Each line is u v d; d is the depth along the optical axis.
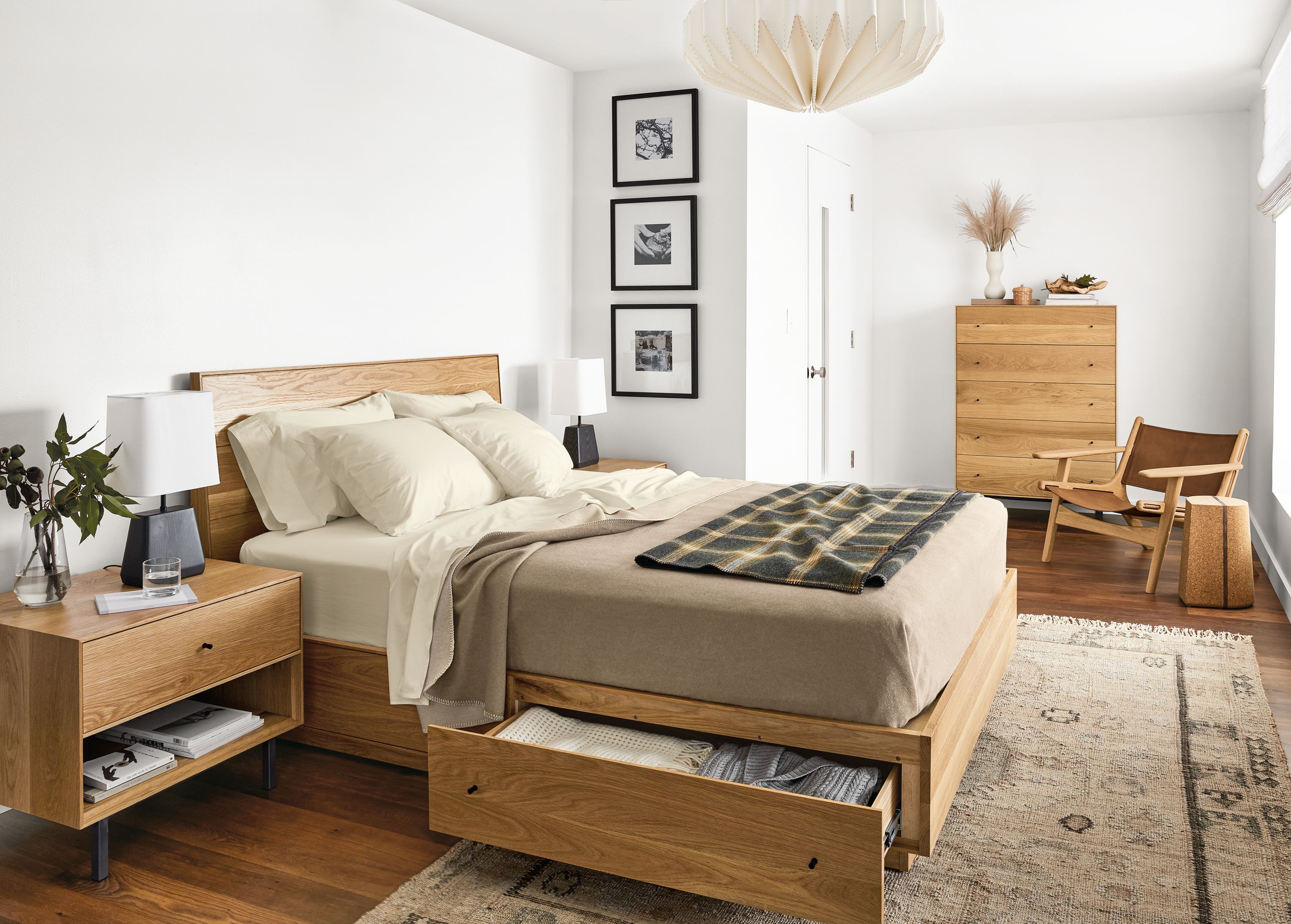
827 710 2.09
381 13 3.64
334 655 2.69
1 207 2.42
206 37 2.96
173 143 2.87
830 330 5.85
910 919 1.94
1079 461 5.75
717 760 2.10
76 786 2.05
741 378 4.70
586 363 4.46
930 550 2.59
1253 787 2.47
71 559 2.64
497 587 2.43
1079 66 4.73
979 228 6.09
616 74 4.79
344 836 2.31
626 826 1.95
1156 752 2.69
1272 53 4.37
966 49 4.44
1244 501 4.11
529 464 3.41
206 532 2.93
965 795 2.46
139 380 2.79
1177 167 5.89
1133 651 3.52
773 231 4.96
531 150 4.57
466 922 1.95
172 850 2.25
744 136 4.58
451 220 4.06
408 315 3.84
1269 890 2.02
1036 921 1.92
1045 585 4.44
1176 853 2.17
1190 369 5.98
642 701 2.26
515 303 4.52
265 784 2.56
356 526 3.02
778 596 2.19
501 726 2.26
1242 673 3.28
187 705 2.59
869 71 2.62
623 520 2.86
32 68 2.48
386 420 3.25
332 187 3.45
